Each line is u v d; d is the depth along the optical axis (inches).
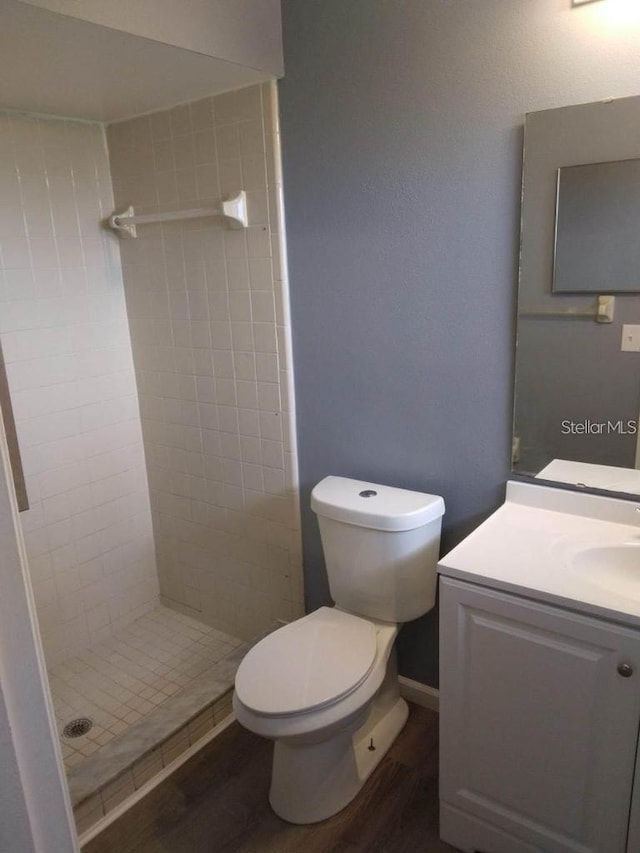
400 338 75.8
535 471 69.8
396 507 72.5
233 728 84.7
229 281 87.7
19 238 86.8
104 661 99.1
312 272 80.6
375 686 67.7
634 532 63.8
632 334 61.0
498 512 69.4
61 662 99.1
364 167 73.2
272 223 81.3
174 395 99.7
